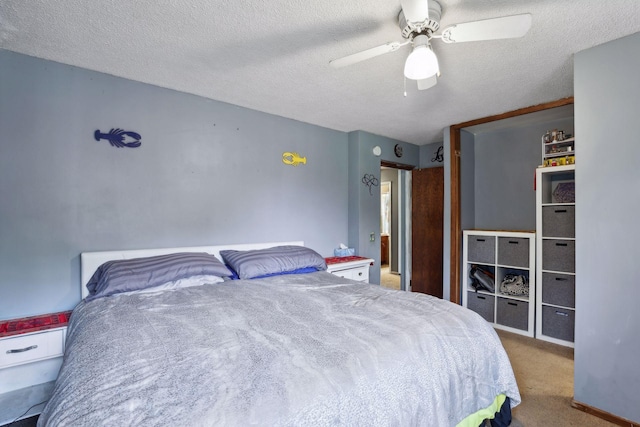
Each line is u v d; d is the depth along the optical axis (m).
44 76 2.12
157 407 0.84
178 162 2.66
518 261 3.26
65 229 2.19
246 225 3.06
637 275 1.76
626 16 1.63
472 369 1.43
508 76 2.37
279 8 1.59
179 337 1.29
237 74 2.35
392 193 6.41
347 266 3.32
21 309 2.05
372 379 1.05
